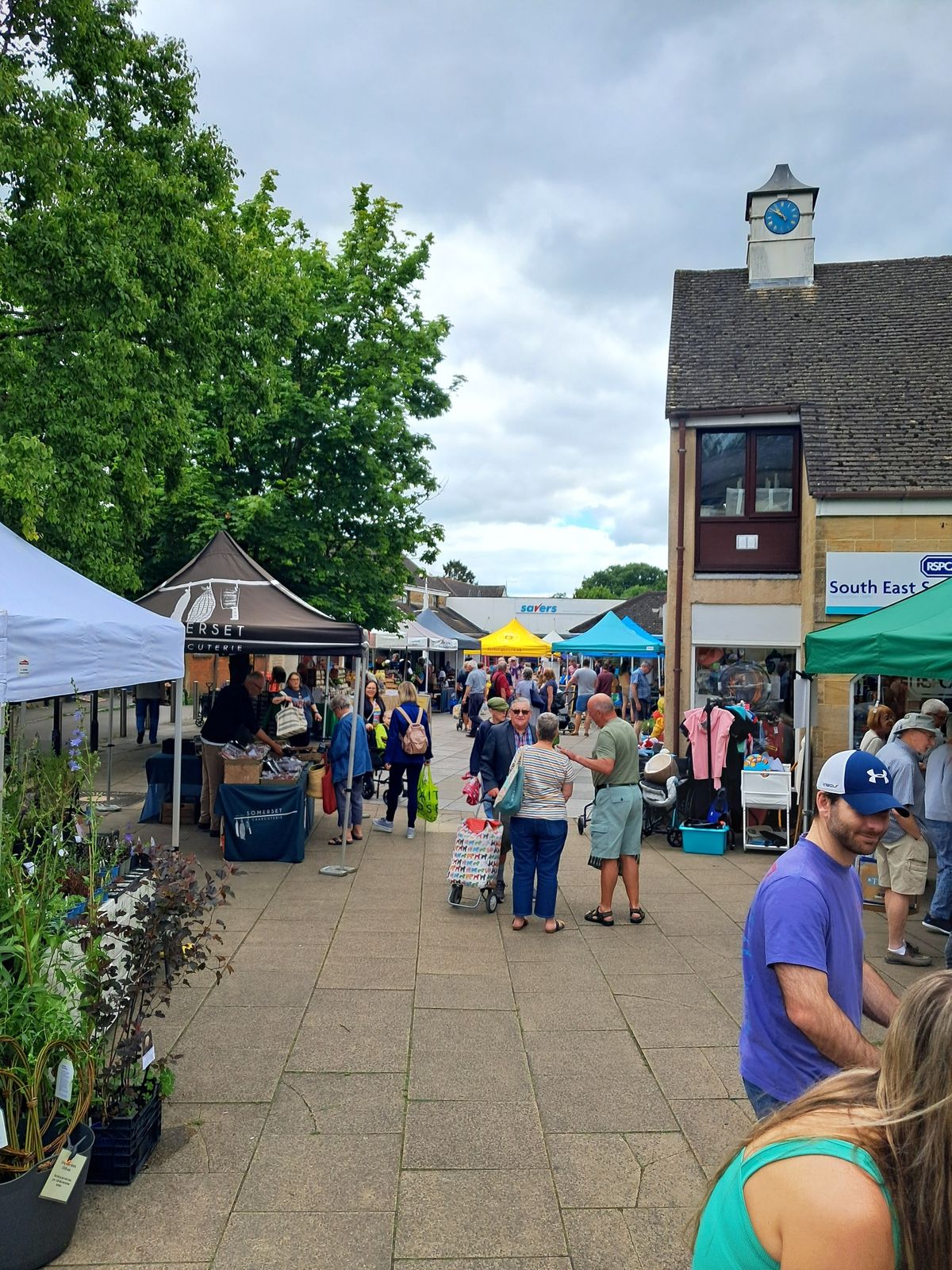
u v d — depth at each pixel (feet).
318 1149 12.98
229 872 13.83
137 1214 11.39
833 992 8.09
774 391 46.57
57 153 32.89
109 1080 12.12
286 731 40.01
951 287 52.44
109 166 36.01
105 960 12.62
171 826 35.91
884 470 40.40
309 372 61.00
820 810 8.52
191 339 38.52
